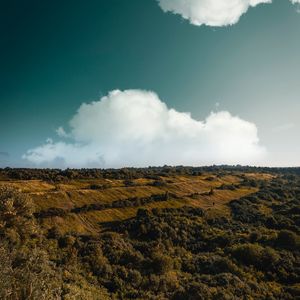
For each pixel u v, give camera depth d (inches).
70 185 4655.5
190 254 2608.3
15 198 1899.6
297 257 2276.1
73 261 2165.4
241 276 2078.0
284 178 7145.7
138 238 2925.7
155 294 1935.3
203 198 4416.8
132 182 5182.1
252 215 3570.4
